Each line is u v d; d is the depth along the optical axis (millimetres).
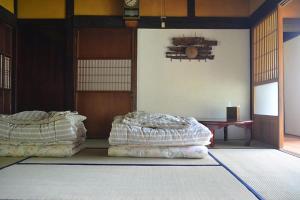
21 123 4051
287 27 6070
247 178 2803
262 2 5488
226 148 4805
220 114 6223
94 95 6227
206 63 6246
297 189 2441
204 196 2240
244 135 6180
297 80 6984
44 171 3064
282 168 3244
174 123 4098
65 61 6215
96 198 2189
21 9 6176
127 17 5922
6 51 5781
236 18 6227
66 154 3961
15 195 2250
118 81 6227
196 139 3918
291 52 7277
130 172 3039
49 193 2305
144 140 3930
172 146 3949
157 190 2395
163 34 6254
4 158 3824
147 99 6223
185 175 2910
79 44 6250
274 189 2439
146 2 6246
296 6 5254
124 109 6219
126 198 2189
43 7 6184
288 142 5625
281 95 4820
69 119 4039
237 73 6238
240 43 6242
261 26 5660
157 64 6246
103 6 6184
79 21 6164
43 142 3994
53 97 6230
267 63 5359
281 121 4809
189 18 6227
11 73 5953
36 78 6246
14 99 5949
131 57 6234
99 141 5750
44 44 6238
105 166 3340
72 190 2389
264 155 4113
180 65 6250
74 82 6152
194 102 6230
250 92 6199
